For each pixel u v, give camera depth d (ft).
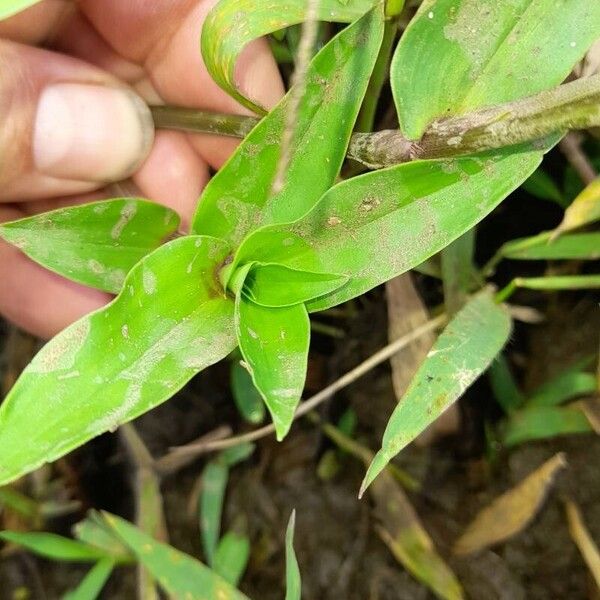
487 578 0.31
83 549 0.33
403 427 0.20
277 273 0.20
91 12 0.32
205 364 0.19
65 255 0.22
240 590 0.35
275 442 0.38
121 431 0.38
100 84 0.30
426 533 0.33
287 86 0.33
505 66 0.19
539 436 0.31
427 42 0.19
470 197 0.19
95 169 0.30
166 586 0.29
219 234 0.21
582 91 0.17
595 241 0.29
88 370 0.18
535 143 0.19
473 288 0.31
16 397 0.17
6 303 0.37
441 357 0.22
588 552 0.29
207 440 0.38
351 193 0.19
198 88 0.33
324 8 0.22
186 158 0.34
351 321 0.37
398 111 0.19
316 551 0.35
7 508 0.39
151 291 0.19
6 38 0.31
